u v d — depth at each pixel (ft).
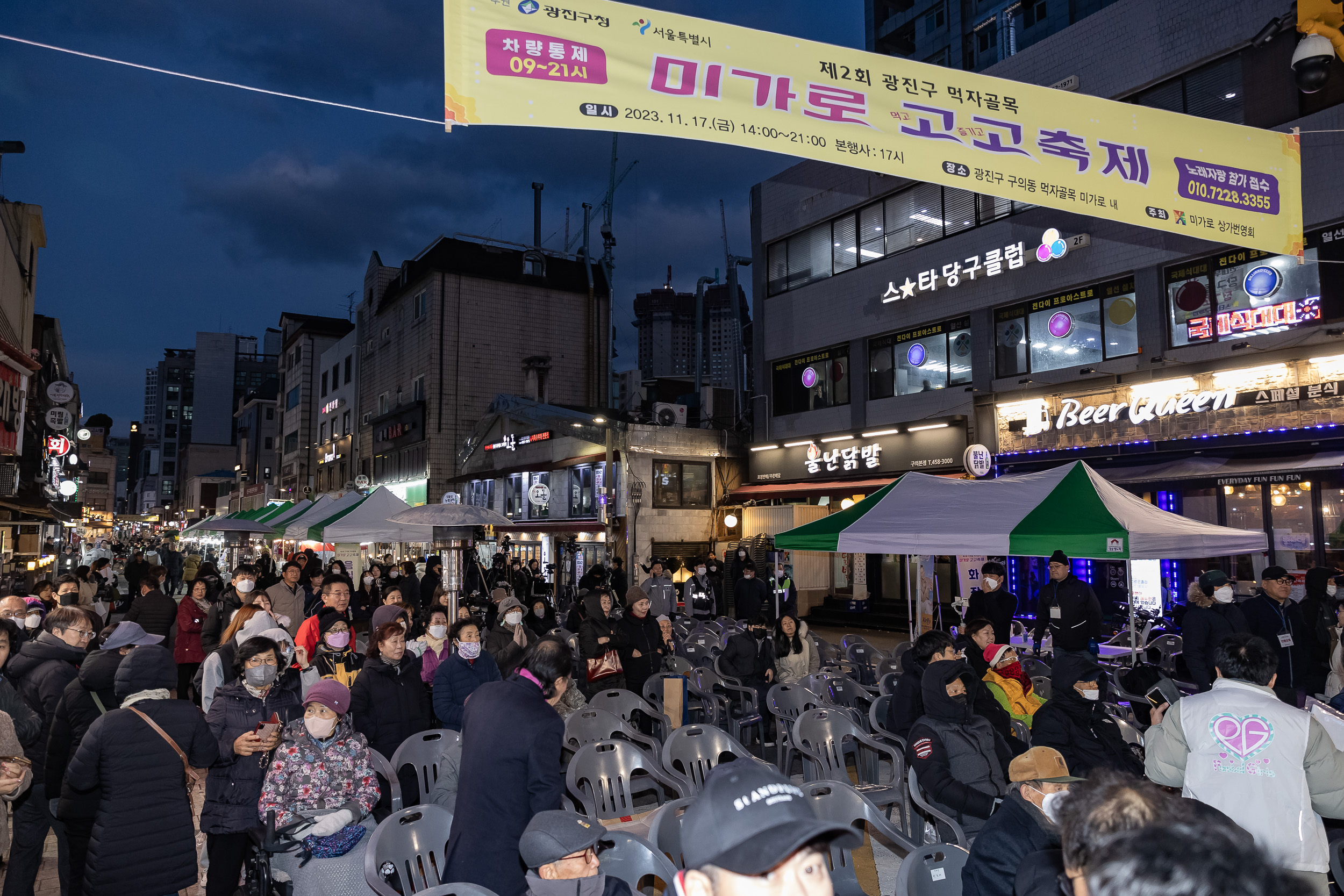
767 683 31.96
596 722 24.49
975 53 155.12
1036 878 8.70
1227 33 51.98
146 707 14.07
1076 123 22.02
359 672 25.45
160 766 13.88
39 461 98.27
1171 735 12.85
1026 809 10.34
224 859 15.15
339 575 31.14
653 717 29.84
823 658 40.63
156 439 619.26
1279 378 48.49
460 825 12.24
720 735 22.59
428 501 131.34
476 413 136.26
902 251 73.20
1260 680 12.41
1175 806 6.03
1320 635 32.86
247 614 28.53
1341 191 46.93
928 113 20.21
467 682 20.12
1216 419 50.70
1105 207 21.98
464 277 137.80
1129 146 22.41
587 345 146.30
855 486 71.67
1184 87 54.85
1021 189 21.07
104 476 338.75
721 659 32.63
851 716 27.30
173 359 566.36
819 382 81.10
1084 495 28.53
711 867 4.94
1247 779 11.86
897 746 23.84
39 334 102.06
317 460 203.00
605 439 86.69
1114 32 58.18
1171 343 54.39
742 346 113.50
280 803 14.55
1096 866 4.82
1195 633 27.68
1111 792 6.16
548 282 144.66
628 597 31.40
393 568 55.36
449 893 10.92
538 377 140.97
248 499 262.06
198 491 344.28
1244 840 4.74
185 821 14.08
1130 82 57.16
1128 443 54.39
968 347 67.67
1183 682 32.19
